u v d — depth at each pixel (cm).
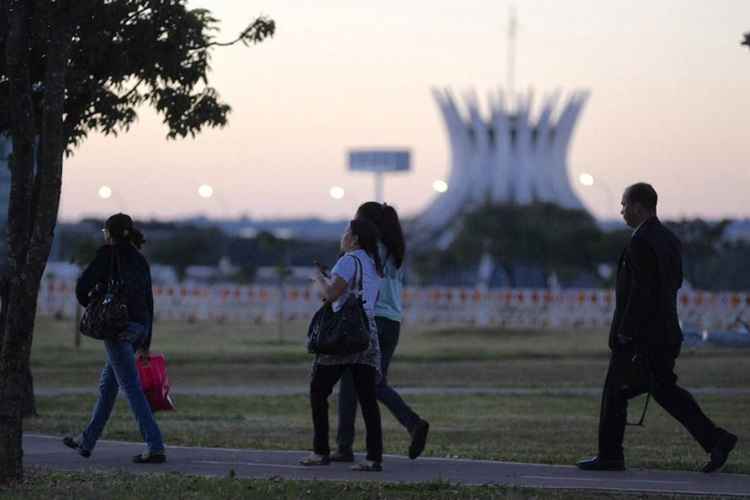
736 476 3095
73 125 4459
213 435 4328
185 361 9250
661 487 2889
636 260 3088
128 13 4297
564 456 3662
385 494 2703
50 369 8538
